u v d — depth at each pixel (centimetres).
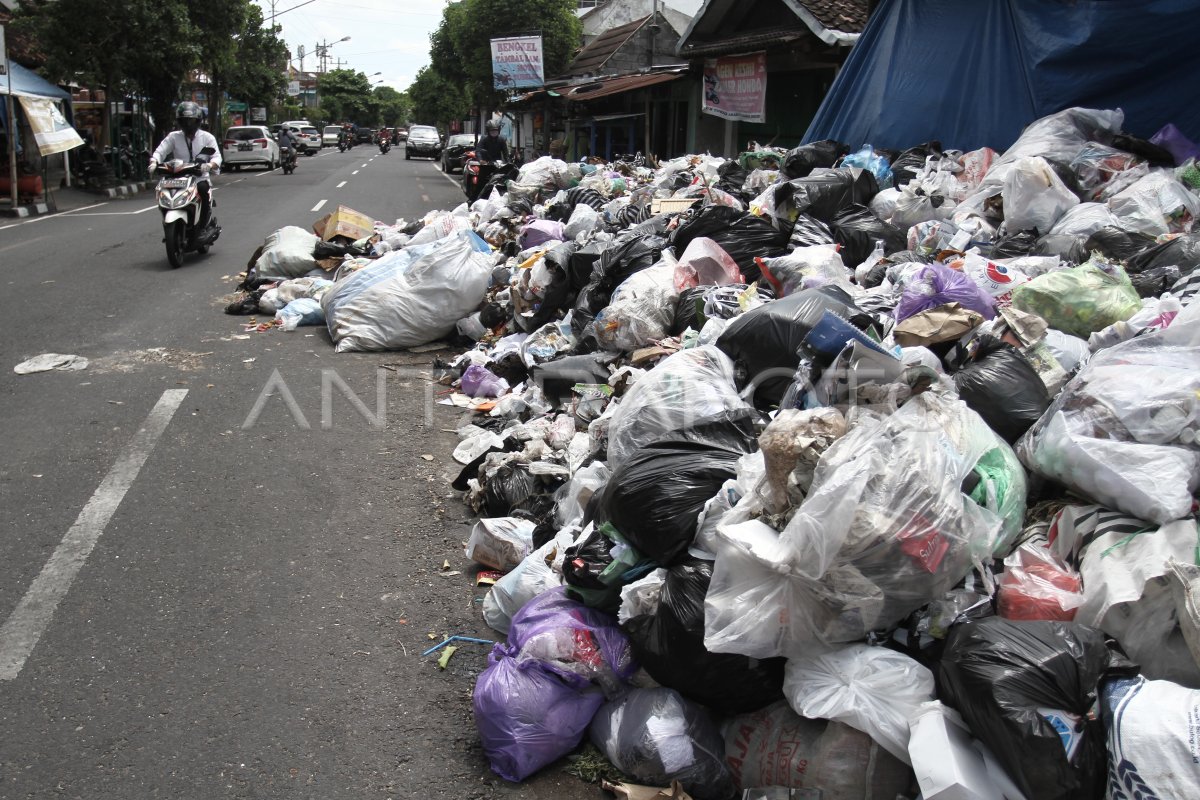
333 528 432
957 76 871
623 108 2350
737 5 1545
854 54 991
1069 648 222
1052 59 766
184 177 1102
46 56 2220
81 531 415
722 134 1792
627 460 322
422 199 2141
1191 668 227
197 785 267
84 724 290
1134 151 645
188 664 323
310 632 346
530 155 3142
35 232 1427
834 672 250
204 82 3766
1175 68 721
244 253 1234
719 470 303
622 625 294
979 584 263
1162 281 449
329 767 277
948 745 222
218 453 516
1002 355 345
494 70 2819
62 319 824
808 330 387
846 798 246
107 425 553
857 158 758
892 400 296
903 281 492
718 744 276
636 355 502
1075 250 519
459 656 337
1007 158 677
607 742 279
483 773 279
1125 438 280
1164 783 195
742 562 262
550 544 358
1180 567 229
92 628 341
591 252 683
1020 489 289
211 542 411
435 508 458
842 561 249
